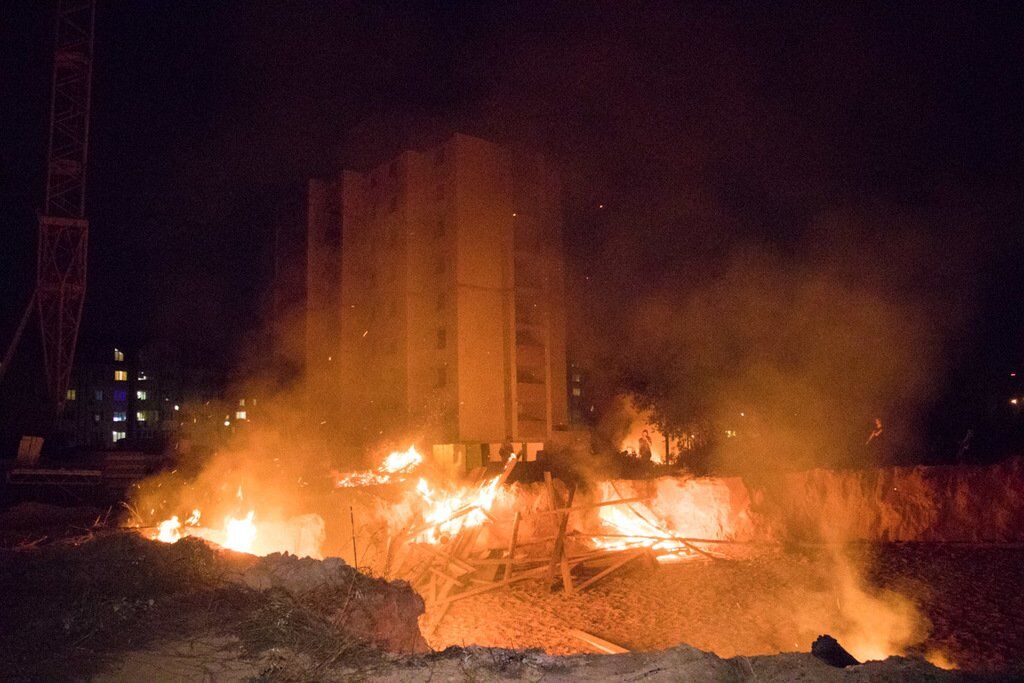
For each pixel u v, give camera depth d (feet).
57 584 22.59
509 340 168.86
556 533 54.13
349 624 22.58
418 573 48.57
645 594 45.16
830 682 16.11
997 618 37.14
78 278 128.16
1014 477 55.52
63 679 15.71
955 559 48.67
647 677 16.29
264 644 18.20
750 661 17.47
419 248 173.99
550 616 41.52
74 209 127.85
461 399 161.58
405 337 170.50
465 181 169.17
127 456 90.22
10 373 130.41
